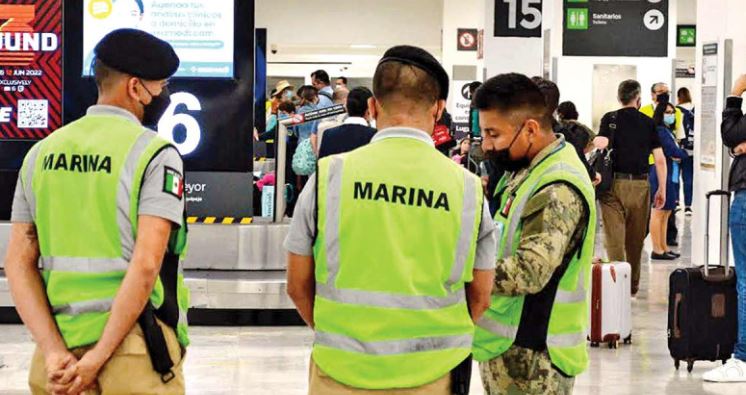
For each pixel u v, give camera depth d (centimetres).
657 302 1176
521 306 405
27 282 375
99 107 373
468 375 348
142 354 364
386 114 347
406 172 339
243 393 760
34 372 376
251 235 1037
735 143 784
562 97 2094
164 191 362
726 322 828
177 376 377
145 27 1023
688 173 2156
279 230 1042
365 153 343
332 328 339
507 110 406
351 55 2995
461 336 345
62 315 368
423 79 343
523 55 1583
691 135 2116
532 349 405
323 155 938
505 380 411
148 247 357
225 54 1033
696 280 820
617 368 855
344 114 1139
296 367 841
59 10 1017
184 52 1030
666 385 800
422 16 2738
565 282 407
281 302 995
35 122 1027
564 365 409
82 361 354
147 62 371
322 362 341
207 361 857
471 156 1002
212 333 967
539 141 411
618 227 1152
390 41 2744
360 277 336
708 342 829
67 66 1021
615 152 1147
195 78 1034
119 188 362
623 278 941
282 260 1044
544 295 405
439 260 338
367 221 335
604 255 1490
